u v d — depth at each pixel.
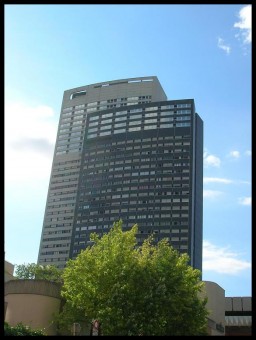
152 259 43.28
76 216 193.00
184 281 41.75
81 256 41.59
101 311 36.66
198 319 42.16
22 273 78.06
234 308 83.75
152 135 194.12
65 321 42.34
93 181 197.38
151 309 36.94
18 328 27.84
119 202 186.00
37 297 45.31
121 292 37.16
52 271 77.62
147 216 177.62
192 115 192.75
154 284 38.78
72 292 40.12
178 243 168.38
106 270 39.12
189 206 174.25
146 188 184.00
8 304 45.44
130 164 192.38
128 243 42.97
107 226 183.38
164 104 199.38
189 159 183.62
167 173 183.62
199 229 179.50
